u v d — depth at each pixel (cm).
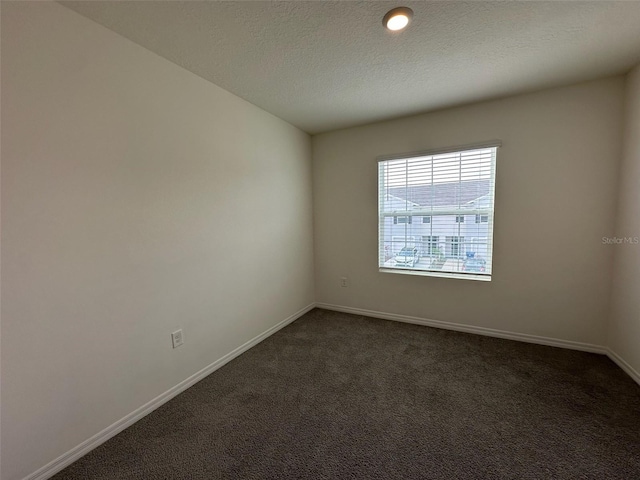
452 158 278
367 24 150
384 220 320
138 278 169
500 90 233
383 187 317
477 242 274
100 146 149
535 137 239
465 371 213
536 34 161
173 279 190
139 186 168
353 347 257
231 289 238
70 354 140
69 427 140
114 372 158
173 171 188
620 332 212
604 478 125
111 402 157
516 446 143
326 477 129
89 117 144
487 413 168
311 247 359
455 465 133
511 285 260
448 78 211
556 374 205
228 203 233
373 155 313
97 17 141
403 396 186
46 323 131
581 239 232
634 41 167
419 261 304
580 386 191
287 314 315
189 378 203
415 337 274
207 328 216
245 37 160
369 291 333
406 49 174
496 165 255
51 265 132
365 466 134
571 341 242
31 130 124
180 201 193
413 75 206
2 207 117
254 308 265
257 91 229
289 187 311
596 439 146
